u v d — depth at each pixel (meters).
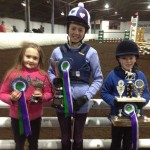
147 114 3.34
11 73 1.85
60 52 1.89
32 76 1.85
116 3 28.02
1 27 12.94
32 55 1.85
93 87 1.86
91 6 28.48
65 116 1.85
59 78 1.83
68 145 1.95
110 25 35.59
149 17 33.88
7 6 18.56
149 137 2.75
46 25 27.55
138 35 16.89
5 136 2.69
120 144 2.05
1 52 8.62
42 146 2.21
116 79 1.95
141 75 1.99
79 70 1.83
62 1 21.58
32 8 21.44
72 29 1.85
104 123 2.22
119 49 1.93
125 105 1.84
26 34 11.05
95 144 2.23
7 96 1.79
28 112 1.85
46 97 1.83
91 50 1.87
